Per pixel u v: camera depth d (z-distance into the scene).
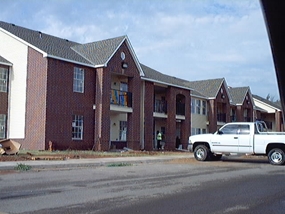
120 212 6.71
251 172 13.77
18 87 23.25
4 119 23.36
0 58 23.55
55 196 8.16
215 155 20.02
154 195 8.50
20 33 24.73
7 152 17.70
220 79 42.38
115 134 27.94
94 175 12.27
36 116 22.23
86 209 6.91
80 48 27.05
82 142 23.94
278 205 7.54
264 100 53.88
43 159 16.58
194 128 37.84
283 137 17.38
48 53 22.20
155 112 30.58
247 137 18.17
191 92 37.41
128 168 15.06
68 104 23.17
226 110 42.34
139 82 27.70
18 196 8.09
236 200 8.05
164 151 28.50
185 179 11.47
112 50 25.36
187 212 6.81
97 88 24.78
